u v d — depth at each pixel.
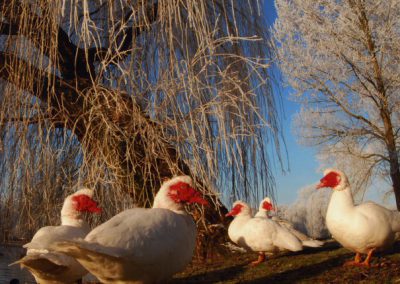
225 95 3.42
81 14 3.61
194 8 3.37
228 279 2.92
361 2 6.82
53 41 3.36
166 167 3.42
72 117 3.56
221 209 3.79
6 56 3.48
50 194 3.45
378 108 7.07
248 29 4.07
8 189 3.45
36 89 3.49
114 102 3.40
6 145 3.44
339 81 7.18
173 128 3.42
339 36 7.00
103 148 3.32
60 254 2.08
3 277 3.28
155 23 3.48
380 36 6.74
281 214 5.45
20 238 3.61
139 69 3.43
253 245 3.24
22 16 3.39
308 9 6.98
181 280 3.03
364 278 2.55
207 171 3.34
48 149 3.40
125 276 1.91
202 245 3.71
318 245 3.37
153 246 1.90
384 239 2.69
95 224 3.43
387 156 7.44
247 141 3.78
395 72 6.88
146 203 3.47
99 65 3.85
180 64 3.39
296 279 2.70
